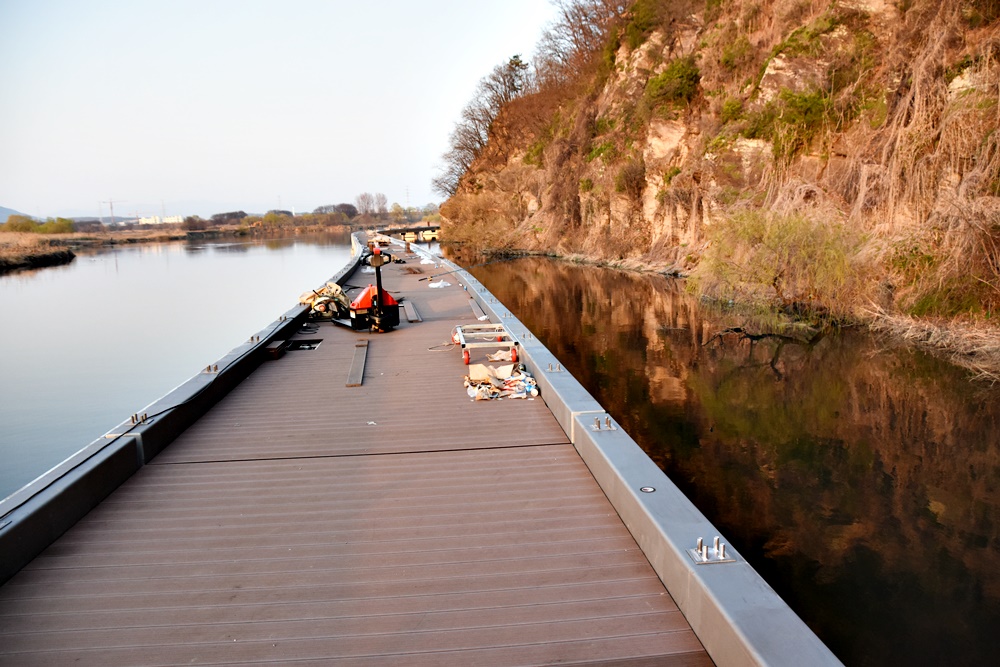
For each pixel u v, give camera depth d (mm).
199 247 63250
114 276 31266
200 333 15547
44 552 3135
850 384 7961
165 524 3436
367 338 8734
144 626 2559
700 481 5363
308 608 2674
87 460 3740
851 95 15836
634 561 3014
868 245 11523
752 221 12242
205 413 5430
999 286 9406
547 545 3176
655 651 2367
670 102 23375
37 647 2432
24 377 10914
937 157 11445
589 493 3789
